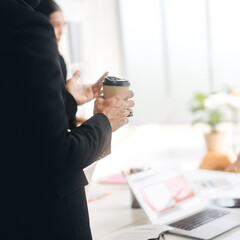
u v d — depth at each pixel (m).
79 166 1.00
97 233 1.58
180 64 8.54
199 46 8.35
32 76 0.92
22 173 0.99
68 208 1.03
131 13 8.59
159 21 8.54
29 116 0.94
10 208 1.01
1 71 0.93
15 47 0.93
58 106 0.96
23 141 0.96
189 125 8.36
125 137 7.66
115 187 2.27
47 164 0.96
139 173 1.74
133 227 1.53
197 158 5.80
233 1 7.96
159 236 1.38
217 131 2.71
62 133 0.96
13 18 0.94
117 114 1.14
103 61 7.91
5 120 0.96
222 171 2.46
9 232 1.01
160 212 1.67
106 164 5.79
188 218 1.65
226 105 3.14
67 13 6.71
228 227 1.50
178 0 8.35
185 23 8.37
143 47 8.68
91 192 2.18
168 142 7.00
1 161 0.99
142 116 8.87
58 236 1.01
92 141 1.03
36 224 1.01
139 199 1.66
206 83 8.43
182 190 1.81
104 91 1.24
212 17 8.13
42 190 1.00
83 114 6.55
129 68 8.76
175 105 8.67
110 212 1.84
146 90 8.79
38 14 0.97
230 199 1.88
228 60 8.15
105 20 7.98
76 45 6.98
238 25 8.00
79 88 1.63
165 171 1.84
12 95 0.93
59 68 0.98
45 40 0.95
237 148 5.43
